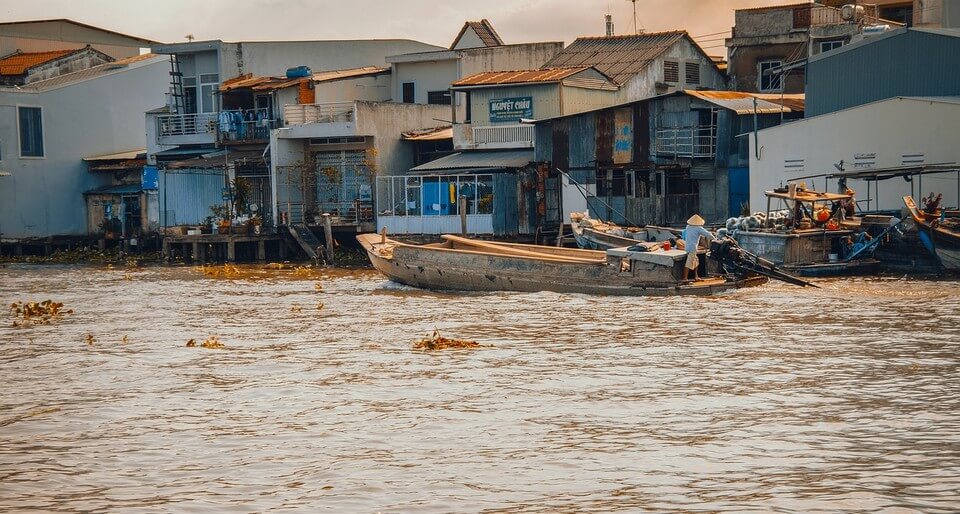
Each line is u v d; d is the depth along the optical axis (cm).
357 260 6209
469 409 2244
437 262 4428
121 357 2975
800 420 2095
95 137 8256
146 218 7700
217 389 2505
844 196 4616
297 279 5366
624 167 5781
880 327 3145
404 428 2097
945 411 2125
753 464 1820
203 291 4841
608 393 2367
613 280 4028
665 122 5831
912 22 7131
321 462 1880
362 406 2294
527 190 6050
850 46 5494
